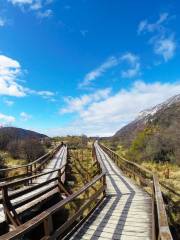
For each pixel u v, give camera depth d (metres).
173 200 11.06
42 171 19.06
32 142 34.59
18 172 19.44
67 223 5.85
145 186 13.31
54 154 31.95
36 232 8.59
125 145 61.22
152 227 6.24
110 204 9.59
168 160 29.55
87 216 7.83
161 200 4.73
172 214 9.73
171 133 32.53
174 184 15.02
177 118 38.25
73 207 11.26
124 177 16.75
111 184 14.13
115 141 83.19
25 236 7.95
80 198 12.48
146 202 9.88
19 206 7.96
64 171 15.98
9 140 39.47
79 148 49.50
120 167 21.42
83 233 6.55
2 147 36.53
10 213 7.14
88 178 17.52
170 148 30.30
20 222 7.21
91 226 7.06
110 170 20.23
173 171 22.41
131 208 8.97
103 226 7.06
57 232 5.21
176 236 8.53
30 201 8.63
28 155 32.41
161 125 40.06
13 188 13.43
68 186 15.38
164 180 16.70
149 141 34.38
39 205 9.38
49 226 4.73
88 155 34.84
